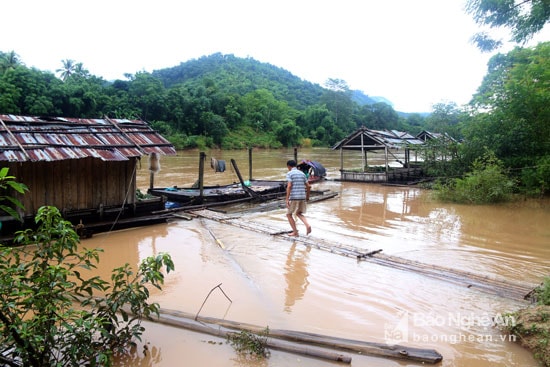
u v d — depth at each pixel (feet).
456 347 13.15
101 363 10.65
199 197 39.17
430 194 49.90
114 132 30.32
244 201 42.80
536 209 39.58
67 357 10.79
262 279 19.20
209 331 13.66
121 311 12.14
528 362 12.27
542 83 45.70
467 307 16.25
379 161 116.57
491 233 29.84
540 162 44.29
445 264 22.30
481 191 43.24
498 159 46.65
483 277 19.42
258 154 146.10
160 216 31.48
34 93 116.16
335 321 14.94
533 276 20.44
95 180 28.63
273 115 229.04
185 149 147.95
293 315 15.40
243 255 23.06
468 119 56.54
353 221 34.22
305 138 227.40
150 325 14.28
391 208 40.75
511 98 47.78
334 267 20.98
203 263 21.57
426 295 17.42
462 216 36.55
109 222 28.68
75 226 26.71
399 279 19.29
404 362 12.18
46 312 10.51
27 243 11.02
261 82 343.26
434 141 59.41
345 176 64.69
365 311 15.80
